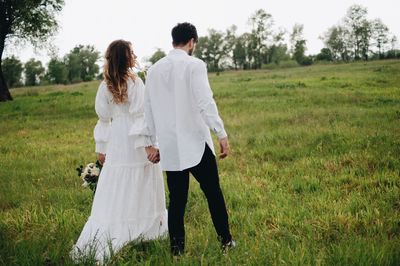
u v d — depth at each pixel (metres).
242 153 8.34
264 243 3.82
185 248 3.81
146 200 3.89
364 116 11.29
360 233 4.11
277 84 23.70
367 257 3.31
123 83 3.74
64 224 4.49
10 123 15.26
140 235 3.84
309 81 25.28
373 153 7.19
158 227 4.01
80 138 11.30
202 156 3.54
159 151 3.68
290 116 12.06
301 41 111.19
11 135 12.38
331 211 4.69
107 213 3.78
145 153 3.87
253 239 4.02
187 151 3.48
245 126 11.30
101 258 3.58
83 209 5.28
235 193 5.54
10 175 7.23
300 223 4.34
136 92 3.77
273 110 13.86
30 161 8.41
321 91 18.72
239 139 9.55
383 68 35.53
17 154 9.30
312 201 5.10
